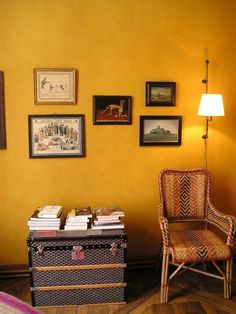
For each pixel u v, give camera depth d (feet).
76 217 7.69
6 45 8.46
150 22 8.86
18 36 8.47
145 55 8.95
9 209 9.00
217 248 7.44
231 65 9.30
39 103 8.73
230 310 7.41
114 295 7.68
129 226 9.46
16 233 9.09
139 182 9.37
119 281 7.63
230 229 7.55
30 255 7.37
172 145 9.36
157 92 9.07
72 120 8.89
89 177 9.18
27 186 8.99
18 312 4.08
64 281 7.52
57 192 9.12
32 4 8.43
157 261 9.21
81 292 7.60
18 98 8.67
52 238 7.30
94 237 7.39
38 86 8.66
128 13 8.76
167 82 9.05
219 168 9.66
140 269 9.35
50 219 7.56
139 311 7.41
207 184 8.82
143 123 9.13
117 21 8.75
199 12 9.00
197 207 8.82
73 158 9.06
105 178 9.24
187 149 9.46
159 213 8.19
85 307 7.57
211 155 9.58
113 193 9.31
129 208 9.42
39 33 8.54
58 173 9.06
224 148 9.60
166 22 8.91
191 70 9.17
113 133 9.12
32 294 7.50
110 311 7.42
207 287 8.38
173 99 9.14
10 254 9.13
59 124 8.86
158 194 9.46
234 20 9.15
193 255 7.32
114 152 9.18
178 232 8.46
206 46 9.13
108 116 9.00
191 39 9.06
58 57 8.68
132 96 9.04
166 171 8.69
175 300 7.82
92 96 8.90
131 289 8.34
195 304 7.65
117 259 7.55
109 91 8.95
